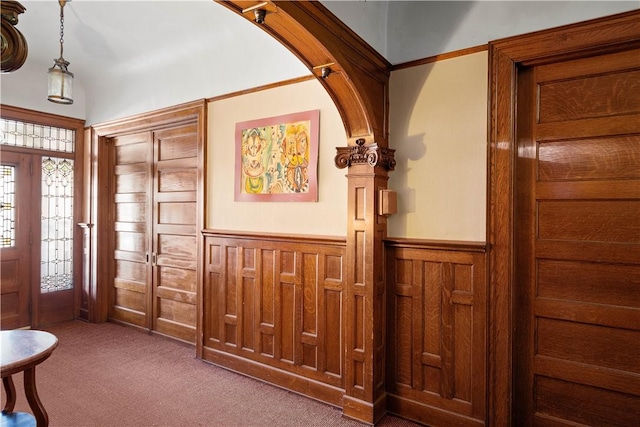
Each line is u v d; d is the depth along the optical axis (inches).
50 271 168.2
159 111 145.0
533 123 84.9
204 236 129.5
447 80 91.6
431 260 92.0
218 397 104.4
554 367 82.8
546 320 84.0
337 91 89.9
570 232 81.5
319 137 106.7
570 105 81.4
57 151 169.0
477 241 87.2
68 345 142.6
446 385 90.4
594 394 79.4
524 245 85.9
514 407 86.4
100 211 170.2
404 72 97.2
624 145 76.6
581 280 80.4
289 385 109.0
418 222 94.7
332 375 102.1
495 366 85.0
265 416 95.2
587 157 79.9
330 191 104.7
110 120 164.1
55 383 111.7
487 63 86.7
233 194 124.5
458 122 90.0
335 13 79.5
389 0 99.2
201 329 129.4
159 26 121.3
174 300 147.9
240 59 122.9
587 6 76.4
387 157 94.4
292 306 109.6
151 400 102.2
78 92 174.1
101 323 170.4
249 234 117.2
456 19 90.7
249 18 68.9
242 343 119.6
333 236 102.6
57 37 129.6
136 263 163.0
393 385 97.3
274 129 114.9
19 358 73.6
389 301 97.6
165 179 151.4
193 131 142.2
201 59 133.0
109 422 91.4
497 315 84.8
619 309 76.6
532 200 85.0
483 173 87.1
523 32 82.7
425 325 93.3
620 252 76.5
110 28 123.2
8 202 156.1
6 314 154.4
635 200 75.5
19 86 155.9
